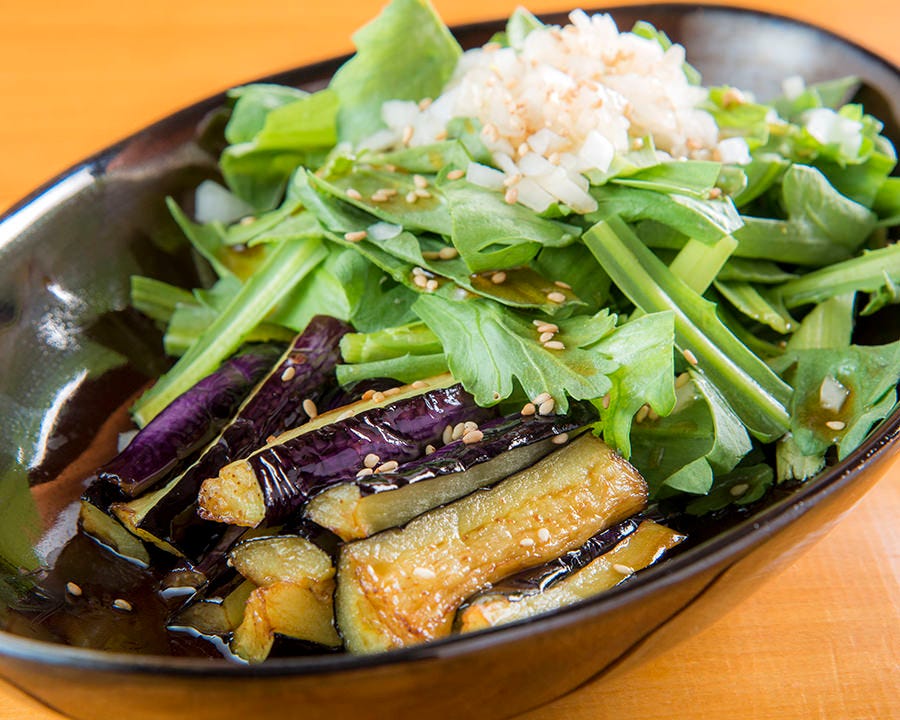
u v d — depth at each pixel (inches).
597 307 14.0
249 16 21.7
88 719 11.5
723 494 13.4
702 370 13.6
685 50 16.9
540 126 14.3
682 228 13.7
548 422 12.9
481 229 13.6
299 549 12.6
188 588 13.2
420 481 12.5
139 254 15.6
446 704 11.3
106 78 20.3
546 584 12.2
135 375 15.1
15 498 13.6
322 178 14.7
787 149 15.1
